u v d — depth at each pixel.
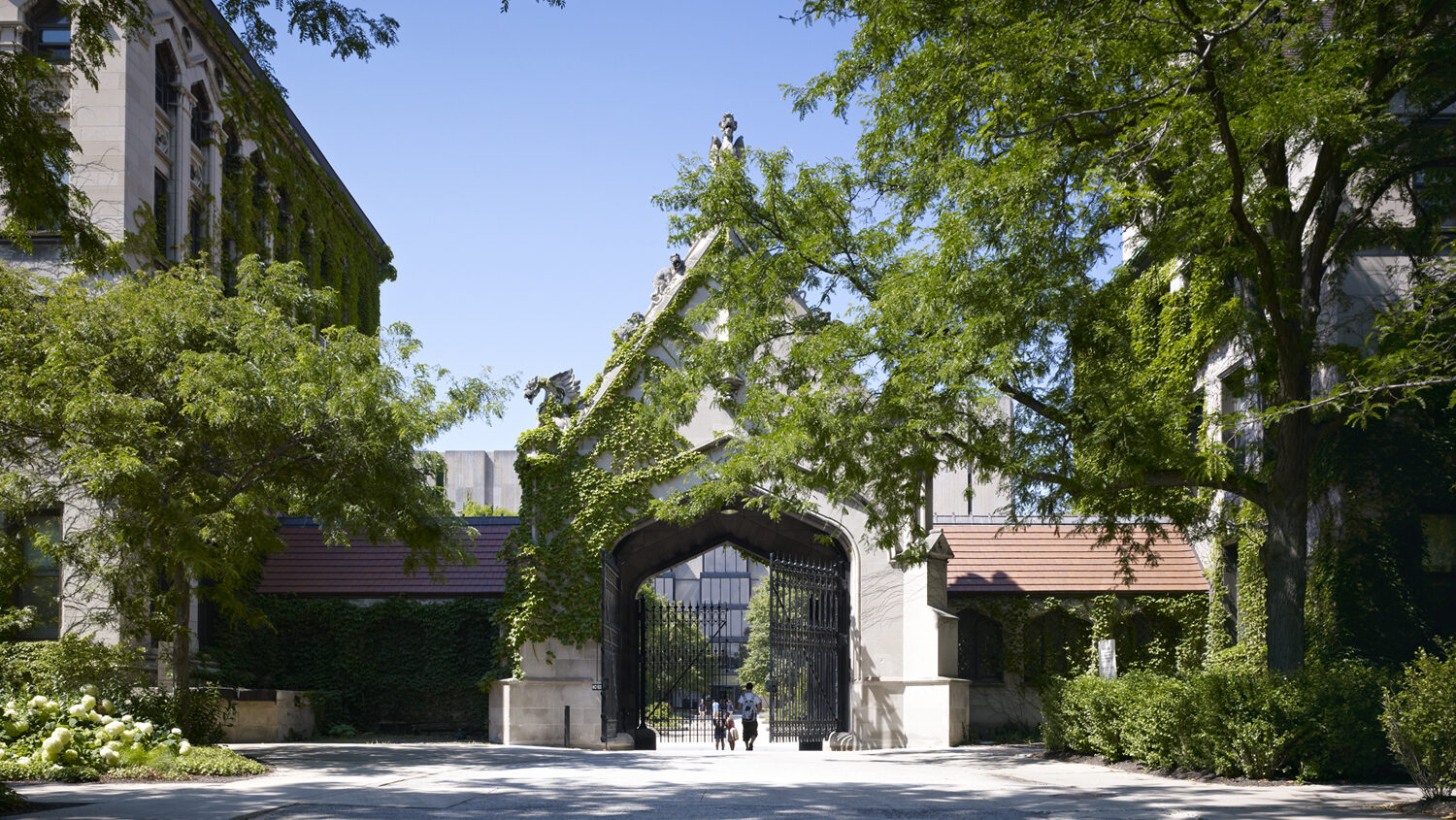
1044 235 15.62
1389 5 16.06
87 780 14.85
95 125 25.50
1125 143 15.41
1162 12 14.50
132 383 19.12
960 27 15.41
